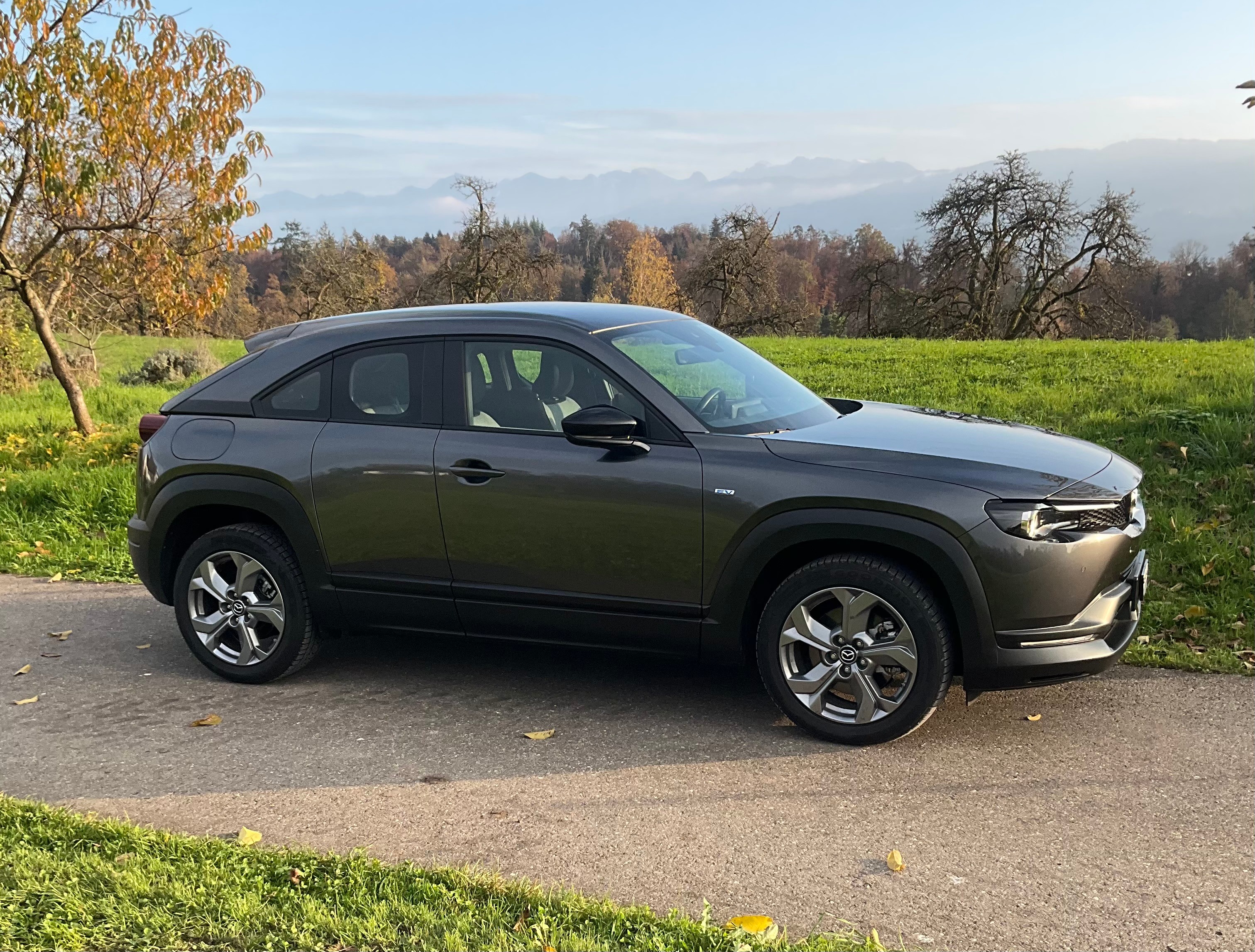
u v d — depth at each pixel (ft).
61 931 9.73
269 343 17.44
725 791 12.67
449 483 15.29
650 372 14.87
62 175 38.91
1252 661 16.14
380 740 14.71
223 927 9.80
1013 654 13.12
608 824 11.94
